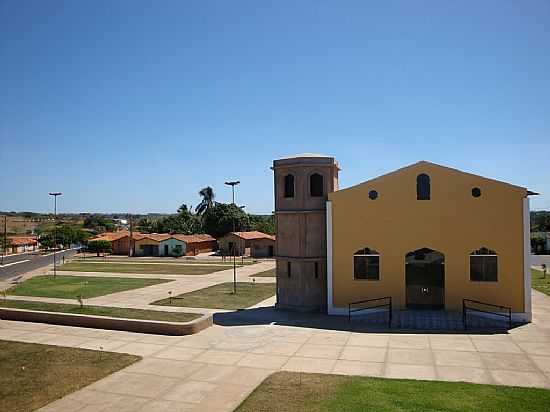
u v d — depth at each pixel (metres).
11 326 22.47
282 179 26.98
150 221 147.12
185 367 15.81
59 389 13.73
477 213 23.61
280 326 22.27
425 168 24.28
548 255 72.31
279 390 13.31
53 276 46.47
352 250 24.98
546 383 13.84
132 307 27.66
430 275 24.75
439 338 19.53
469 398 12.42
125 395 13.30
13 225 181.25
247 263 62.09
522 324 22.11
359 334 20.45
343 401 12.34
